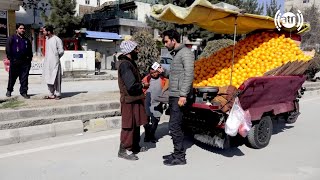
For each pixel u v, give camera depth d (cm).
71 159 491
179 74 465
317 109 1045
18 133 567
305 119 870
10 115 626
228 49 691
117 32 3397
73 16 2792
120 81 491
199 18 527
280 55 610
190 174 448
